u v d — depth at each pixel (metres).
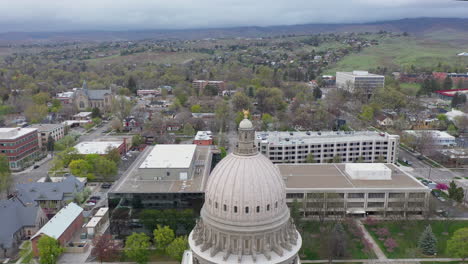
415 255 128.75
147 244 121.19
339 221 148.00
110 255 125.00
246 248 74.00
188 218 134.38
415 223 150.50
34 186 168.38
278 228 74.44
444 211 159.88
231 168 75.50
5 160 188.62
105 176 195.00
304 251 131.25
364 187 157.62
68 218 141.88
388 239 137.25
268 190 74.19
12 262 125.94
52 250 120.00
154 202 134.50
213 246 74.81
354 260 126.75
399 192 156.38
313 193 152.62
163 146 174.12
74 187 170.12
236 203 73.06
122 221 135.38
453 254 121.38
